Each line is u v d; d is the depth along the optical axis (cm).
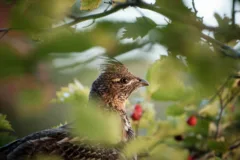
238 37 84
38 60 55
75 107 61
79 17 81
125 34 63
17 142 234
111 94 271
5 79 55
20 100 60
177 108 283
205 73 68
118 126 68
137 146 101
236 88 270
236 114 307
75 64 57
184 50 66
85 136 63
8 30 58
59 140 229
